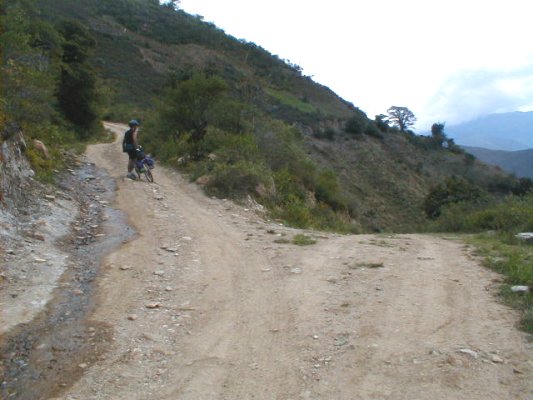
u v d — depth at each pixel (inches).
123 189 501.7
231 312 205.6
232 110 799.1
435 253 319.3
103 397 141.3
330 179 883.4
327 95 3752.5
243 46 3914.9
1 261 244.7
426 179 2610.7
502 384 140.1
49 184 418.0
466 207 634.8
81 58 1244.5
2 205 302.4
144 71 2635.3
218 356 166.4
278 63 3959.2
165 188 534.6
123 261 274.7
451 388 139.3
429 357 157.8
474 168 2987.2
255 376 152.6
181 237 333.4
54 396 141.9
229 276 254.5
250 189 528.1
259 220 436.8
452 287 233.3
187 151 701.3
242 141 693.3
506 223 499.2
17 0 713.0
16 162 369.1
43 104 550.3
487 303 208.1
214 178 529.3
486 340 169.2
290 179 661.3
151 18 3777.1
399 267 273.0
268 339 179.0
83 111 1224.2
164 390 145.2
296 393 141.8
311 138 2583.7
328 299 217.8
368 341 172.7
